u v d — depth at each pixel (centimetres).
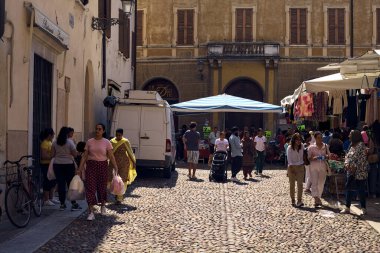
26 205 1130
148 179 2194
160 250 920
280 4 3900
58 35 1531
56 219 1212
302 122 2612
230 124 3938
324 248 957
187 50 3950
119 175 1545
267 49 3828
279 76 3878
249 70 3884
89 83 2162
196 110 2742
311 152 1487
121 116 2211
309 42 3872
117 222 1191
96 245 955
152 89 4006
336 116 2225
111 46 2642
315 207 1462
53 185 1403
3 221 1171
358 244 995
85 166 1259
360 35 3847
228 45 3850
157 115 2211
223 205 1473
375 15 3838
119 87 2777
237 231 1103
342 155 1686
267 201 1577
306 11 3884
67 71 1747
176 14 3956
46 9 1482
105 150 1252
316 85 1703
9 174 1142
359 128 1872
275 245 975
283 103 2564
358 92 1897
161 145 2202
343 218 1291
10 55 1216
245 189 1884
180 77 3950
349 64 1495
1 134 1171
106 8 2414
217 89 3894
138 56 3984
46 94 1544
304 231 1118
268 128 3850
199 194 1716
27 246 932
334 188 1645
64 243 969
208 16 3938
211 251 917
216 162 2156
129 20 3241
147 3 3975
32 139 1378
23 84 1308
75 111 1869
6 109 1195
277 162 3234
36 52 1402
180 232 1083
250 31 3916
